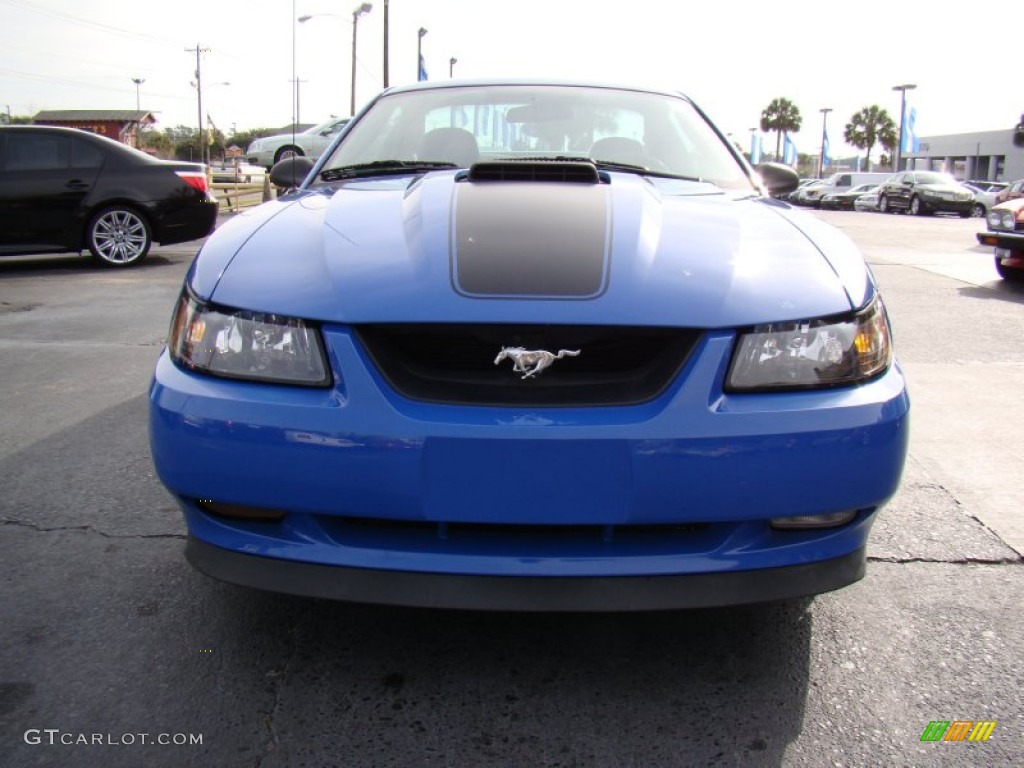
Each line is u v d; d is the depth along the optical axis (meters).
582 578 1.82
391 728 1.87
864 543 1.99
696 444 1.78
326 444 1.79
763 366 1.85
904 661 2.13
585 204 2.25
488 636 2.22
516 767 1.76
